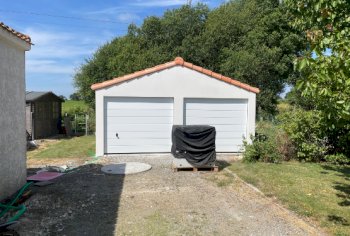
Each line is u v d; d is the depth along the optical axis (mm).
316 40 5594
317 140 12094
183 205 7020
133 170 10227
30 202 7152
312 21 7164
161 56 27172
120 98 12797
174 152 10266
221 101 13367
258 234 5566
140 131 12992
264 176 9531
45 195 7676
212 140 10273
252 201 7281
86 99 29797
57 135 23359
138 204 7078
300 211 6621
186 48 27922
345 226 5883
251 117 13477
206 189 8219
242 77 26453
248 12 28938
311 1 6711
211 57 28375
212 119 13359
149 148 13094
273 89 28875
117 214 6484
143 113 12961
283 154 12211
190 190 8125
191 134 10164
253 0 30094
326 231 5672
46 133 22281
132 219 6227
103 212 6590
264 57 26750
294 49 28047
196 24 29094
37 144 18766
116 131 12867
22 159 8375
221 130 13430
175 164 10195
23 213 6465
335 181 9062
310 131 12094
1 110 7070
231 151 13531
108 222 6074
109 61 28266
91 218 6266
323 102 5789
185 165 10188
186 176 9562
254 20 28359
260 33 27391
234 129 13500
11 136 7645
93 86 12500
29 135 19906
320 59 5102
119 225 5934
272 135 13172
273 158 11695
